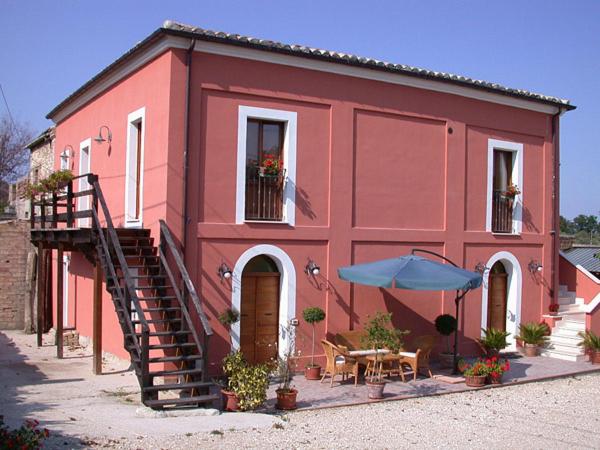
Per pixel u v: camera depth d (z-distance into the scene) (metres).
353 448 8.55
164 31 11.63
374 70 14.16
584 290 18.38
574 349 16.08
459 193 15.73
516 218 16.94
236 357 10.85
